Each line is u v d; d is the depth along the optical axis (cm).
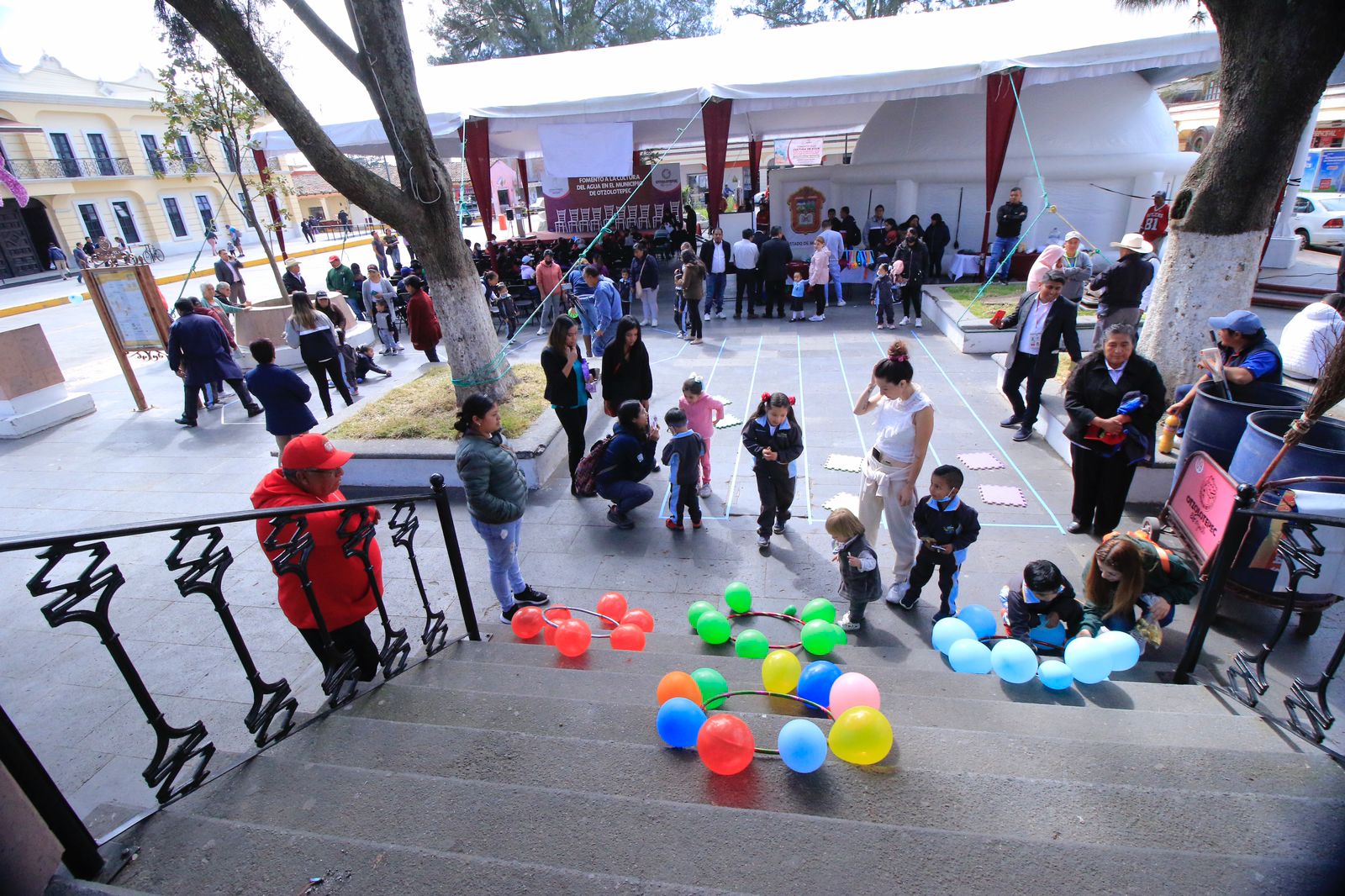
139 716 407
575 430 643
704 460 634
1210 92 2511
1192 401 555
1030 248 1463
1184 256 618
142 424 949
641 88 1337
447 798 237
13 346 914
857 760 257
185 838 214
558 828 222
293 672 439
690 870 204
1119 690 344
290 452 328
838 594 496
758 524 577
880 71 1239
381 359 1288
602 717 308
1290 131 552
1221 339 498
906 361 429
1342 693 359
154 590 540
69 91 3153
